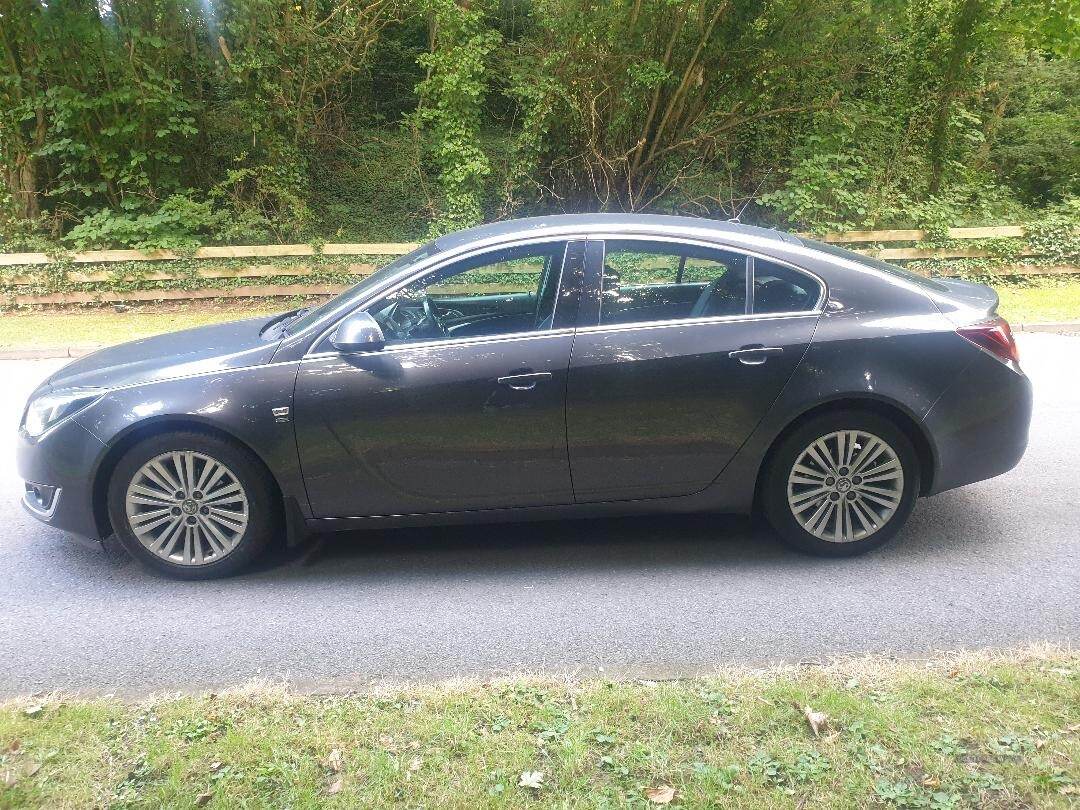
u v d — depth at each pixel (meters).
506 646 3.48
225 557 4.15
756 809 2.29
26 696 3.16
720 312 4.06
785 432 4.07
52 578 4.27
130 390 4.05
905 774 2.41
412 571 4.25
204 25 14.27
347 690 3.11
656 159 15.26
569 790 2.40
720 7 13.26
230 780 2.48
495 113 16.73
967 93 15.52
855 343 3.98
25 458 4.20
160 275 13.00
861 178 14.32
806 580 4.00
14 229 13.94
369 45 16.19
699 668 3.23
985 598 3.75
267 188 15.23
